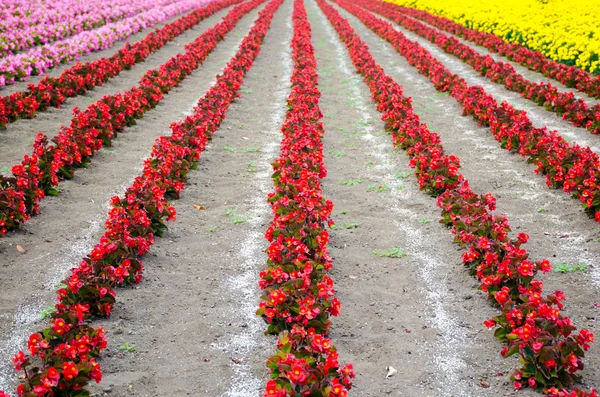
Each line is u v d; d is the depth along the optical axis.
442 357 4.77
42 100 11.62
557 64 15.73
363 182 8.89
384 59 19.25
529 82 13.63
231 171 9.28
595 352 4.73
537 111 12.55
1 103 10.34
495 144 10.56
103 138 9.88
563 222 7.30
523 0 26.25
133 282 5.86
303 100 12.27
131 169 9.02
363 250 6.71
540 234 6.98
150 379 4.46
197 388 4.37
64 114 11.60
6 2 22.73
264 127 11.80
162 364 4.65
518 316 4.55
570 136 10.73
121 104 11.06
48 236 6.77
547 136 9.41
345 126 11.94
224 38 22.70
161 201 6.94
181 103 13.19
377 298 5.68
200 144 9.41
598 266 6.15
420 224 7.36
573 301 5.49
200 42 19.08
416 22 26.36
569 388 4.20
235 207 7.87
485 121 11.49
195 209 7.80
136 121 11.59
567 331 4.26
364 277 6.09
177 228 7.17
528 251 6.55
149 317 5.30
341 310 5.45
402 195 8.32
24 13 21.80
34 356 4.66
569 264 6.22
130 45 19.27
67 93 12.57
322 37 24.39
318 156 8.38
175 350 4.84
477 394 4.33
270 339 5.00
